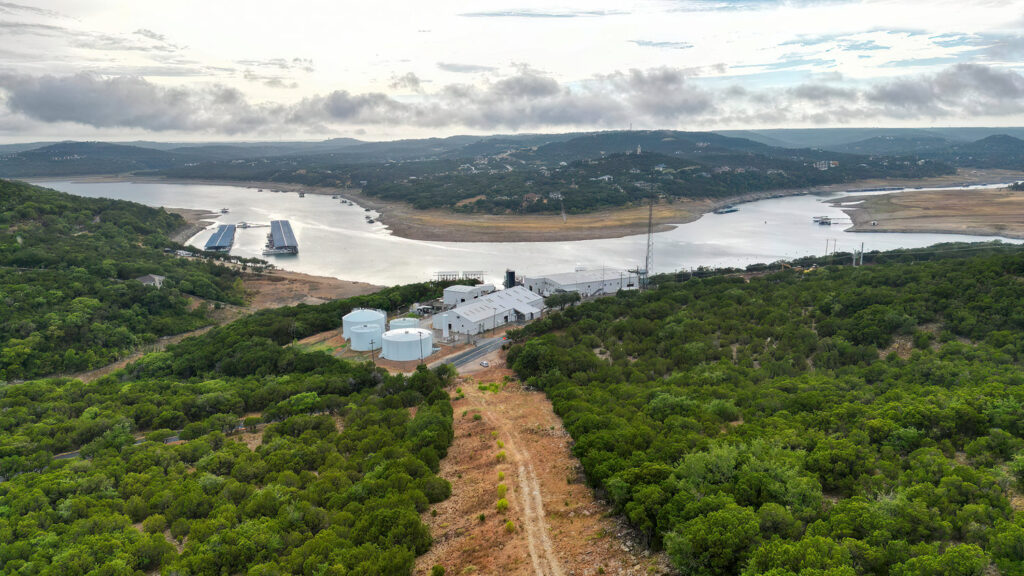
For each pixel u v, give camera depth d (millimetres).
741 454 53844
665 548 45844
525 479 63281
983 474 47625
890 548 38844
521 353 109438
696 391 83062
